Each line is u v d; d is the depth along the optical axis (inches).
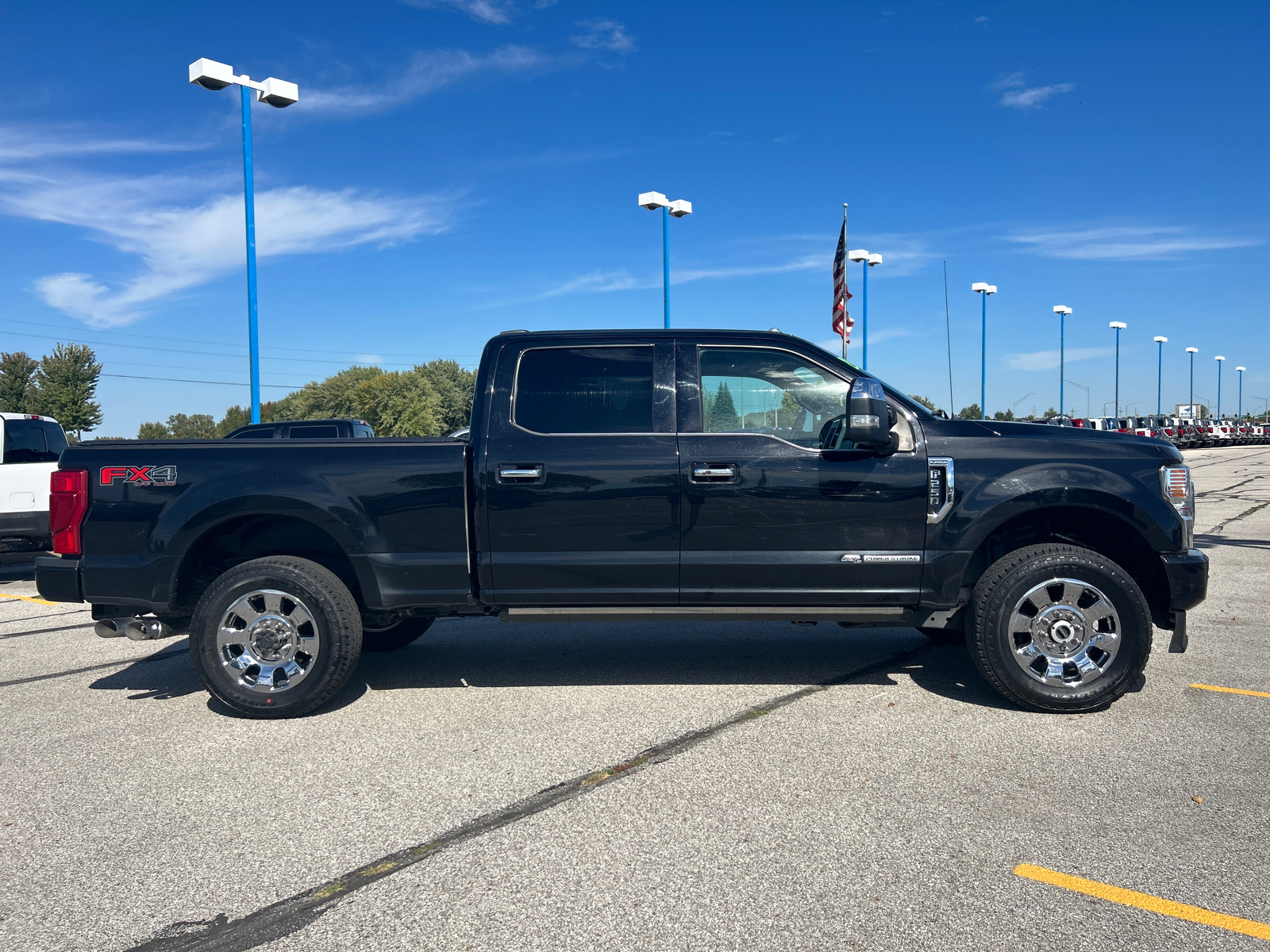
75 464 175.2
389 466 173.2
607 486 171.0
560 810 127.0
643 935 94.3
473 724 166.7
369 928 96.9
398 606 174.2
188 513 171.9
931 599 171.2
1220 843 113.5
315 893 104.7
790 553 170.6
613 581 172.7
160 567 172.6
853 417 157.3
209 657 171.0
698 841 116.4
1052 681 166.2
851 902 100.3
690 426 174.4
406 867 110.7
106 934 96.8
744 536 170.7
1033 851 111.8
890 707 172.7
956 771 138.8
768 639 235.9
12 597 345.7
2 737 163.5
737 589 171.8
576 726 164.4
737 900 101.1
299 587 169.8
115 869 111.6
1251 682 186.4
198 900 103.8
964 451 170.2
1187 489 168.6
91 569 173.8
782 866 109.2
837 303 581.0
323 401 4793.3
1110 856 110.3
